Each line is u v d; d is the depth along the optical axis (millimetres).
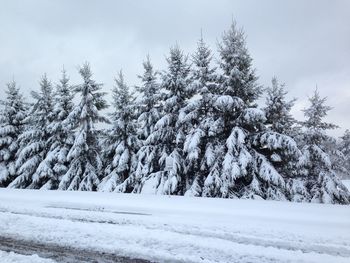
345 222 8969
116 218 9383
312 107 25719
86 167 25531
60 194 15289
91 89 25734
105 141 25828
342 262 5965
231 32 20719
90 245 6902
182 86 22375
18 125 31609
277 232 7883
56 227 8367
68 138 27297
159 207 11289
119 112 25125
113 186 23141
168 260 6066
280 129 22844
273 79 23344
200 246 6789
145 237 7414
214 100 19812
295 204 12133
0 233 7902
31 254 6434
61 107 27969
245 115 18875
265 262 5953
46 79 29547
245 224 8656
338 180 23688
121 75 25828
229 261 5996
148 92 24375
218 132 19625
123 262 5977
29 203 12297
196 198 13898
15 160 30719
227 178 18547
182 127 21484
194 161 19750
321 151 24047
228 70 20375
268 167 18422
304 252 6492
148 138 22125
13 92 31859
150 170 22250
